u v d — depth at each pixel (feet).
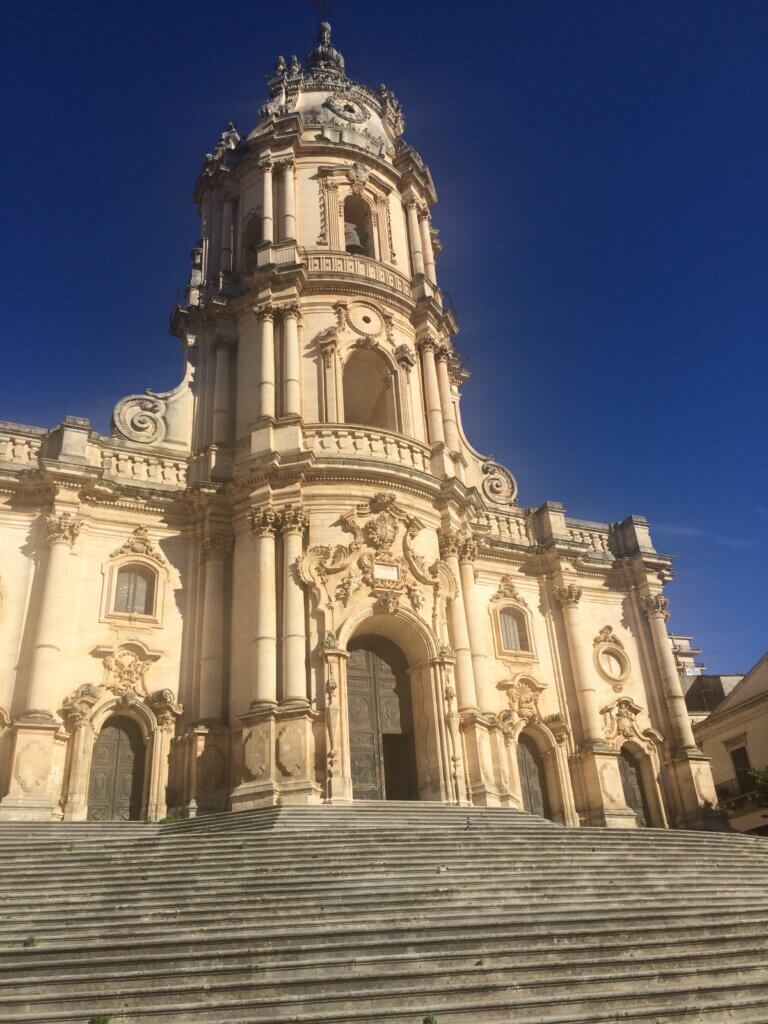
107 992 34.94
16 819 73.56
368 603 88.94
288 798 77.36
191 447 103.24
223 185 122.42
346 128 126.82
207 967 37.27
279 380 101.81
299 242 113.80
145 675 88.07
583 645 109.91
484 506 113.80
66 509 88.33
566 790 101.45
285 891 47.26
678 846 67.87
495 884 50.67
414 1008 35.27
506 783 93.61
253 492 92.73
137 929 41.16
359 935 41.01
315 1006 35.32
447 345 122.31
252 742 80.74
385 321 110.22
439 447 103.24
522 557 113.60
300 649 84.69
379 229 120.16
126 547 92.63
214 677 87.35
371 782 86.33
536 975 38.65
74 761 80.38
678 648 213.66
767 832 120.67
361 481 93.91
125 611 90.99
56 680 81.87
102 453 96.63
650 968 40.27
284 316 104.63
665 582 120.37
